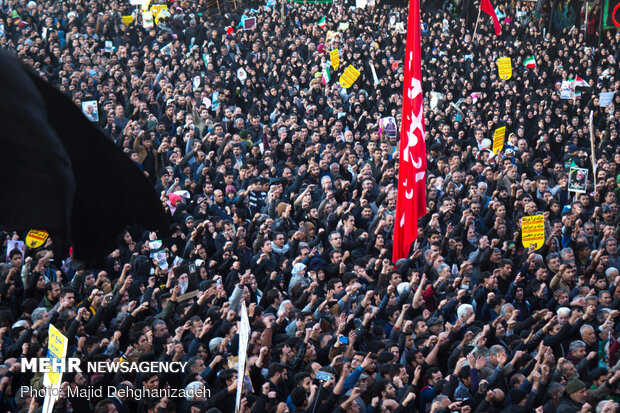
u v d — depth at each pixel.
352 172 14.20
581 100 21.09
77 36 20.80
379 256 10.40
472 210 12.63
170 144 13.81
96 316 8.07
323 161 13.66
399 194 9.90
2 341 7.77
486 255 10.62
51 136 1.51
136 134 13.62
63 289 8.02
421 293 9.16
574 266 10.62
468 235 11.65
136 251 10.23
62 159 1.52
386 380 7.48
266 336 8.00
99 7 23.64
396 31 24.42
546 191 14.09
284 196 13.08
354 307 9.34
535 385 7.50
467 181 13.33
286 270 10.19
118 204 1.87
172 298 8.57
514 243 11.91
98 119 15.32
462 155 15.91
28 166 1.49
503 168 15.10
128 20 22.92
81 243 1.85
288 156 14.88
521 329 9.38
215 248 10.88
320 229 11.12
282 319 8.27
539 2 27.27
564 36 26.38
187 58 20.20
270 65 21.33
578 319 9.00
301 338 8.11
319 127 16.06
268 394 7.12
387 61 22.50
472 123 17.55
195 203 12.09
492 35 25.30
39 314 7.76
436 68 22.59
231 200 12.40
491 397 7.41
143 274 9.77
